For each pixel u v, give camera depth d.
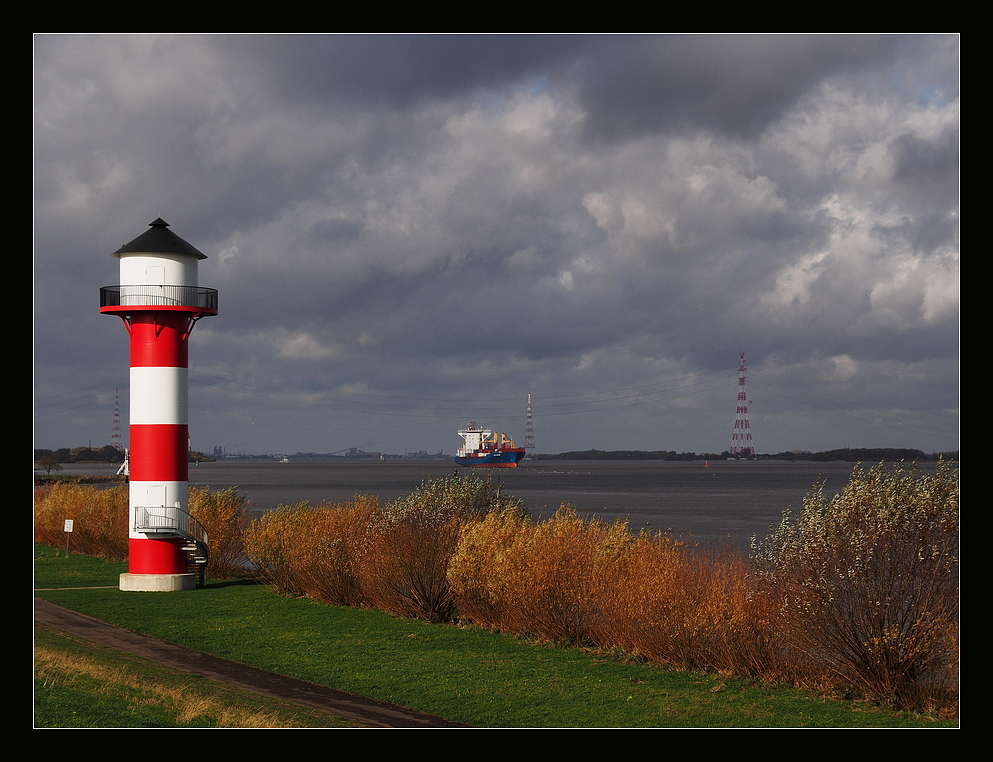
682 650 25.47
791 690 23.05
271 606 35.91
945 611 20.95
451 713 21.28
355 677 24.72
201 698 20.77
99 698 19.31
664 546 28.38
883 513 21.41
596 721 20.52
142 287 39.09
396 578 33.53
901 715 20.70
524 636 29.92
